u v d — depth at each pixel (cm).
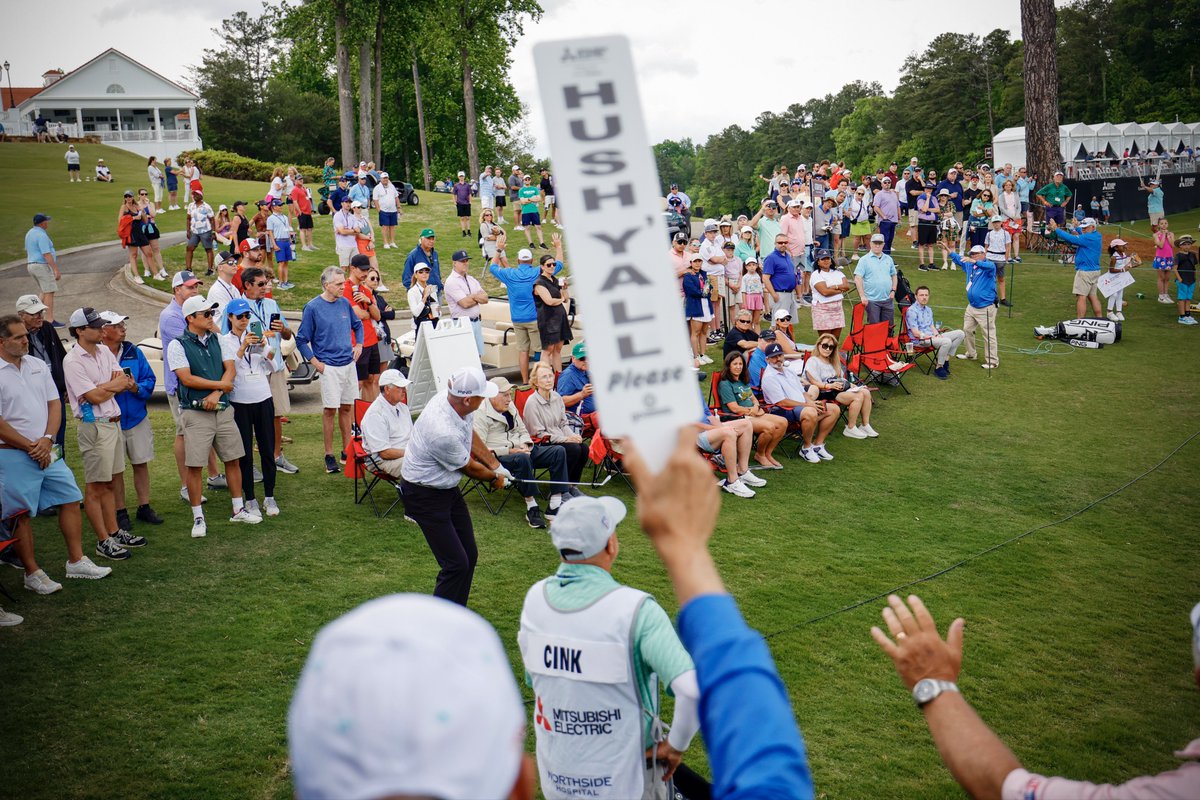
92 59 7425
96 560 797
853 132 12244
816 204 2098
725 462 1062
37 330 908
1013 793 163
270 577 775
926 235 2370
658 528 125
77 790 505
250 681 619
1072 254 2459
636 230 125
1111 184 3138
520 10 4922
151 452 870
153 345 1334
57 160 5188
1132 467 1160
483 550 852
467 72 4862
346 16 4212
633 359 124
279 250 2103
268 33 9925
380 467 931
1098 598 804
